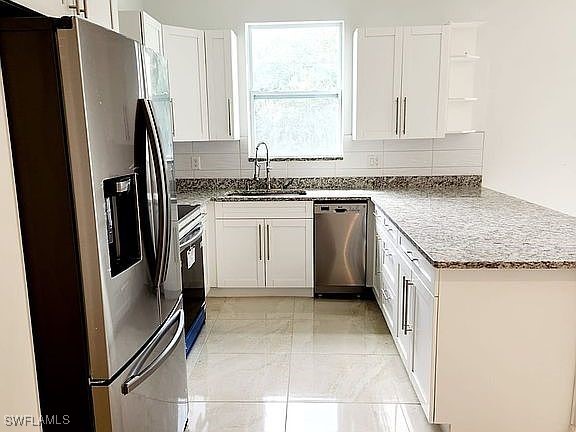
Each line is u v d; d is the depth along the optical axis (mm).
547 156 4344
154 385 1905
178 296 2244
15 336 1297
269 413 2455
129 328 1693
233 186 4562
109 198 1642
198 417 2424
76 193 1460
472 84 4258
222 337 3381
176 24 4316
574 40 4160
